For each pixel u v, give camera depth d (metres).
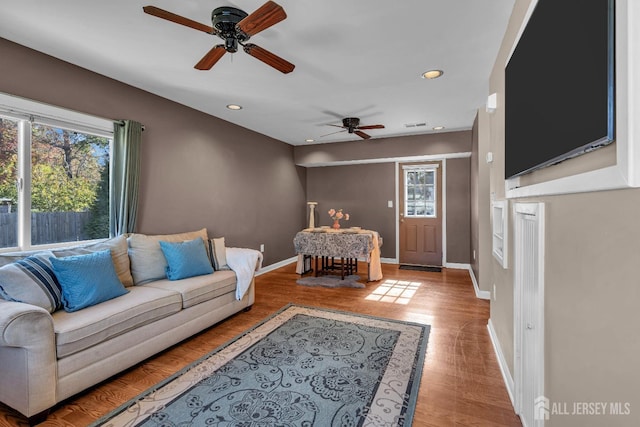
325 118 4.33
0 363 1.74
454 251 5.70
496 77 2.52
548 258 1.21
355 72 2.83
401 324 3.02
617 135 0.70
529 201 1.49
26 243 2.43
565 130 0.96
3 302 1.81
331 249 4.73
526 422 1.53
